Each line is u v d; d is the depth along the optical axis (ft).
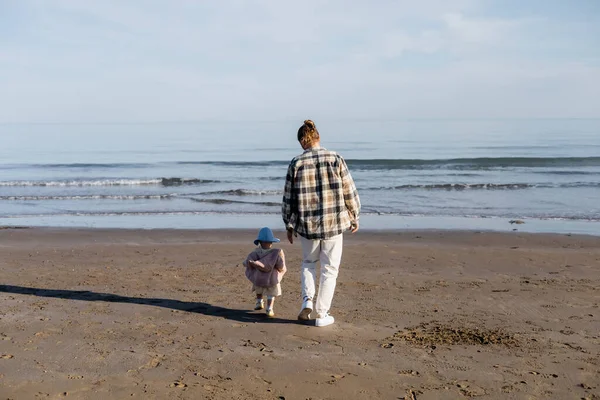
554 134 245.45
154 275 23.41
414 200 57.47
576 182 70.54
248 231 38.81
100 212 51.19
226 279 22.61
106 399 10.66
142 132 369.50
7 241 33.91
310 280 15.93
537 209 50.78
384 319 16.63
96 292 20.04
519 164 95.96
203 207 54.44
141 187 72.79
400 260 27.17
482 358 13.12
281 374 12.03
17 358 12.91
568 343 14.28
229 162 110.73
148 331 15.19
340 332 15.21
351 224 16.14
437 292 20.30
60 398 10.67
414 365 12.64
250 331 15.25
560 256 28.04
